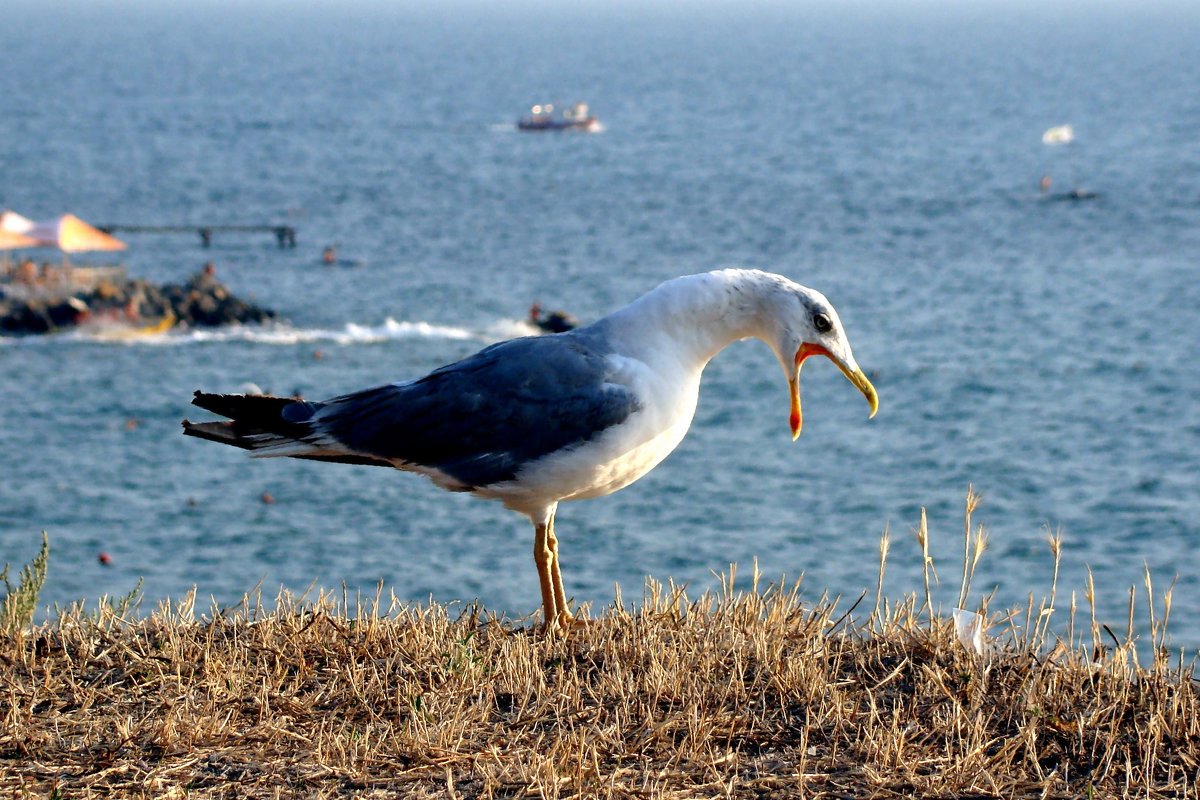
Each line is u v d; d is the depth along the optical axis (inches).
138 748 252.7
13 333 1807.3
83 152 4596.5
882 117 6338.6
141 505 1142.3
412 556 993.5
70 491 1180.5
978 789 239.5
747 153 4788.4
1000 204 3348.9
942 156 4601.4
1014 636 314.5
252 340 1803.6
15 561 1000.9
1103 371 1638.8
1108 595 863.7
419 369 1659.7
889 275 2369.6
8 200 3405.5
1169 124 5777.6
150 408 1467.8
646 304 309.3
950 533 1051.9
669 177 4065.0
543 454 300.4
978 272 2388.0
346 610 329.4
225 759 247.8
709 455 1283.2
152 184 3801.7
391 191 3727.9
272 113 6619.1
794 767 246.7
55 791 232.5
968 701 274.1
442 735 251.9
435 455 303.9
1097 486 1187.3
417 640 303.1
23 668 293.4
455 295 2169.0
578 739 252.1
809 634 307.6
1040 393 1537.9
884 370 1646.2
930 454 1296.8
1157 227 2933.1
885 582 907.4
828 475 1224.2
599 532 1048.2
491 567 961.5
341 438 307.1
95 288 1884.8
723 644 299.7
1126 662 293.4
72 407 1466.5
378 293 2174.0
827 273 2399.1
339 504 1134.4
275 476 1220.5
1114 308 2033.7
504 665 287.1
